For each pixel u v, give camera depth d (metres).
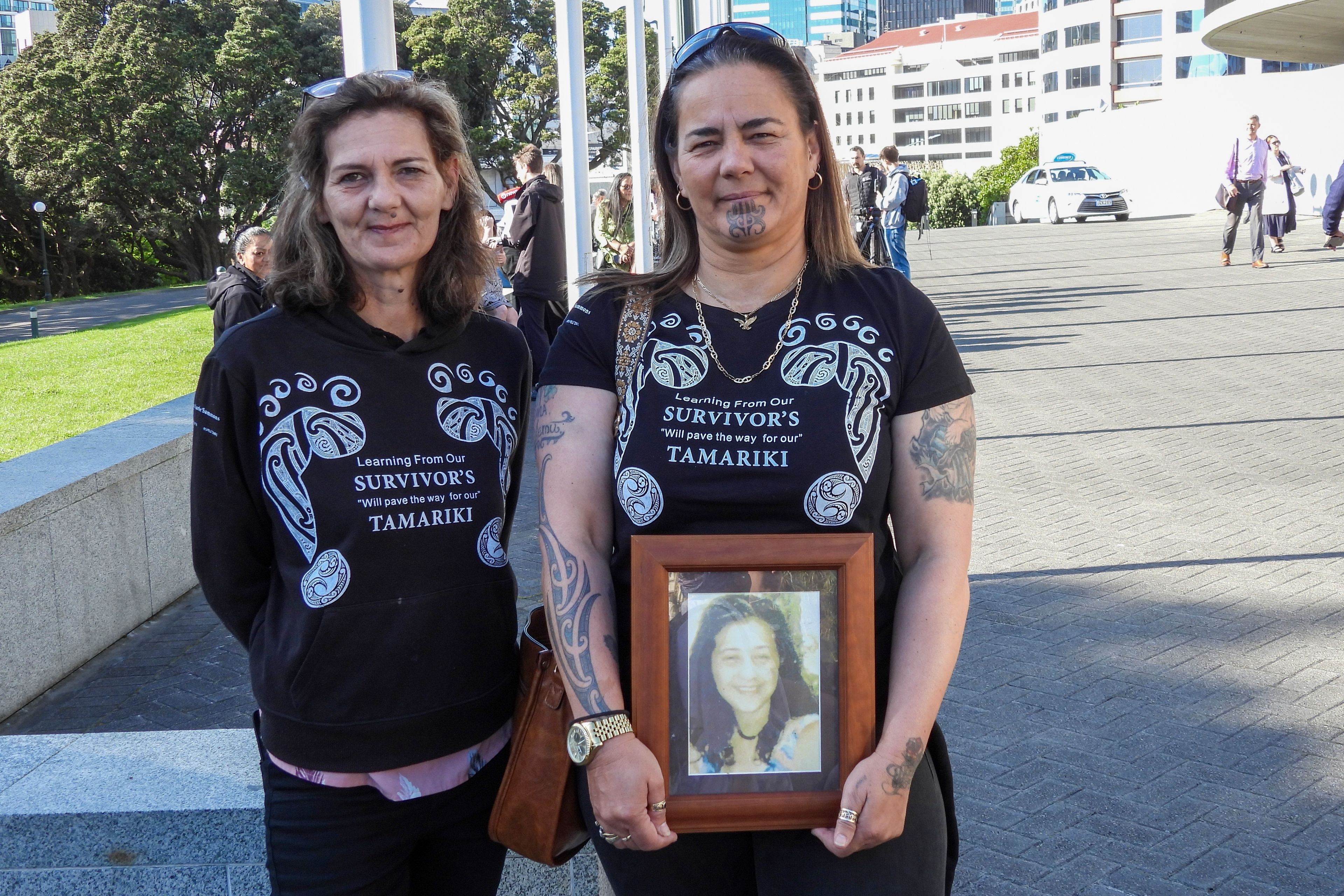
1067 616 4.88
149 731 2.76
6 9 168.12
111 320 33.72
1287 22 30.64
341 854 1.90
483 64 53.25
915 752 1.67
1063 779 3.56
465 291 1.98
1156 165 39.88
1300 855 3.13
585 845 2.67
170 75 51.66
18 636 4.34
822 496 1.71
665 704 1.68
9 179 50.84
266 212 52.06
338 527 1.85
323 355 1.88
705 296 1.83
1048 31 93.94
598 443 1.81
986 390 10.09
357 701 1.85
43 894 2.45
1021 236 29.73
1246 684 4.16
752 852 1.81
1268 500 6.43
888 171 15.50
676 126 1.82
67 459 5.07
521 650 2.01
